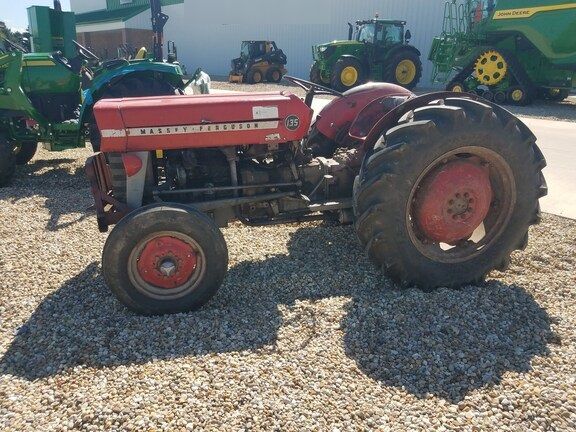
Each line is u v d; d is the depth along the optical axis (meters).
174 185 3.67
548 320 3.11
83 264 4.05
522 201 3.56
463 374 2.59
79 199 6.07
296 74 29.08
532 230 4.81
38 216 5.37
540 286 3.58
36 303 3.40
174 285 3.22
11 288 3.62
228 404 2.34
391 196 3.25
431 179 3.39
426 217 3.45
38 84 7.62
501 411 2.33
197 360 2.70
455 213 3.45
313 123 4.70
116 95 7.10
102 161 3.69
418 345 2.83
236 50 32.03
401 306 3.24
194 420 2.25
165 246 3.14
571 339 2.91
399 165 3.22
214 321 3.10
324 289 3.57
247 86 21.48
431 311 3.19
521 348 2.81
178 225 3.10
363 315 3.13
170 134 3.42
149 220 3.06
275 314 3.20
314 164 3.99
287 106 3.58
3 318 3.21
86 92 7.55
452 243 3.61
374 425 2.24
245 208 3.84
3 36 10.53
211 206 3.61
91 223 5.12
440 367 2.64
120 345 2.85
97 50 37.28
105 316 3.20
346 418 2.27
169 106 3.41
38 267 3.99
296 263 4.02
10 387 2.52
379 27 17.41
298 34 28.20
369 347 2.81
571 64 13.38
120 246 3.05
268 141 3.60
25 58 7.56
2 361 2.76
